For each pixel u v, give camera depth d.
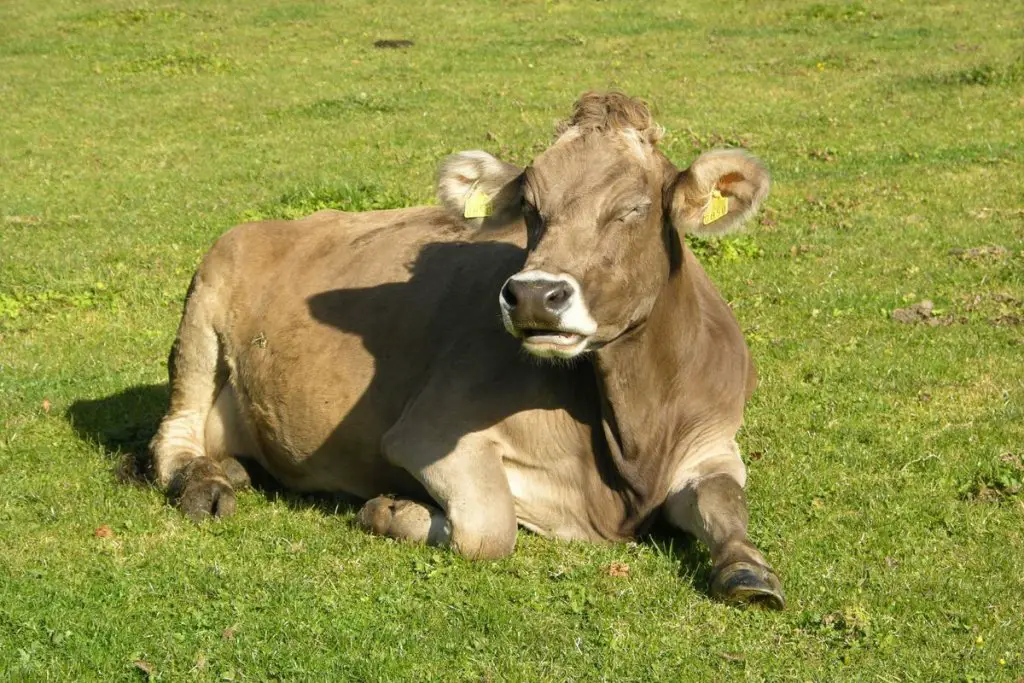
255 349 8.98
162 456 8.94
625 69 26.73
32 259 15.34
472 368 7.80
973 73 23.41
